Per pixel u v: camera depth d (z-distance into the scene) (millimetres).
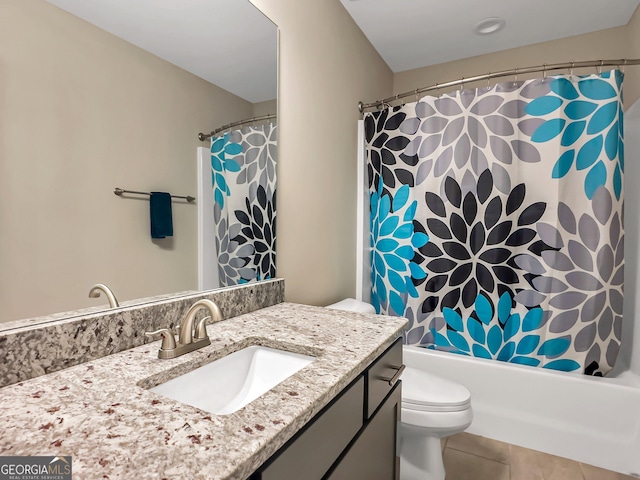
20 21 701
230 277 1270
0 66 675
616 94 1620
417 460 1463
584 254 1671
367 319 1206
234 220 1279
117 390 658
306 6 1634
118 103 890
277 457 547
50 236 760
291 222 1587
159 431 523
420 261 1995
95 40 836
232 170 1266
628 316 1812
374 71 2459
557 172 1689
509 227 1798
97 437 505
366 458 904
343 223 2057
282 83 1489
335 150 1941
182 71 1063
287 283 1571
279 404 613
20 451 470
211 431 526
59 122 770
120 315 865
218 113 1193
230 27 1225
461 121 1873
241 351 981
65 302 789
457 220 1901
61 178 776
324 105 1814
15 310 706
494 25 2180
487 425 1818
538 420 1713
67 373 731
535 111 1727
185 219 1089
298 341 963
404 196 2035
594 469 1580
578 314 1688
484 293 1866
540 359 1768
